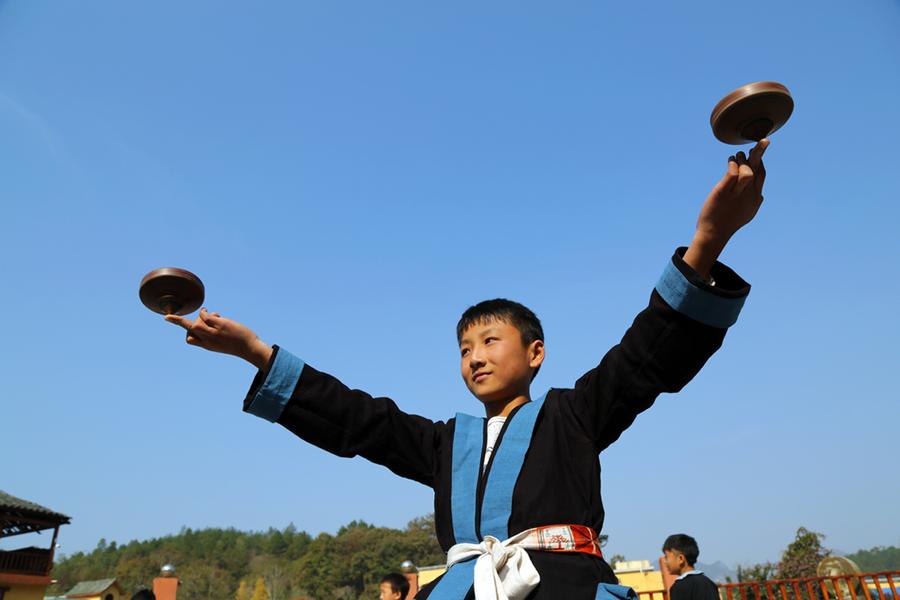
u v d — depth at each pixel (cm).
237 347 244
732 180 184
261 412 241
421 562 8625
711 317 191
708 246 194
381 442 243
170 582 1705
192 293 243
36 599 2825
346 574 8794
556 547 188
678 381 198
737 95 187
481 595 173
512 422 220
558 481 203
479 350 244
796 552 2489
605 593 180
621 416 207
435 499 227
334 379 252
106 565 13100
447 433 242
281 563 12175
